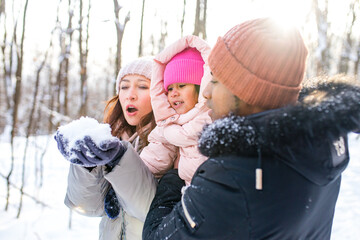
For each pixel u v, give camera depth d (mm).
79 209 1119
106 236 1179
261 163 658
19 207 3002
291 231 684
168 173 1042
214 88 793
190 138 999
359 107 655
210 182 691
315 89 854
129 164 950
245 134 660
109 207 1115
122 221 1129
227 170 676
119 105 1447
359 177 4637
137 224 1101
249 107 743
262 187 651
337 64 10078
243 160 674
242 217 660
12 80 3564
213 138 698
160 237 765
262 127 652
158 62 1174
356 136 7402
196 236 692
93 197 1072
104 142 786
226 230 669
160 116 1132
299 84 751
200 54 1146
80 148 775
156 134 1176
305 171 661
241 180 660
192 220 696
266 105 723
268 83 705
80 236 2820
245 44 721
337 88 779
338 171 724
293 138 630
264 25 734
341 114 635
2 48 3385
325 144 671
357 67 9070
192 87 1115
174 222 740
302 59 725
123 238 1122
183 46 1121
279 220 663
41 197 3520
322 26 7340
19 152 5473
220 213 668
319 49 7328
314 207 706
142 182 988
